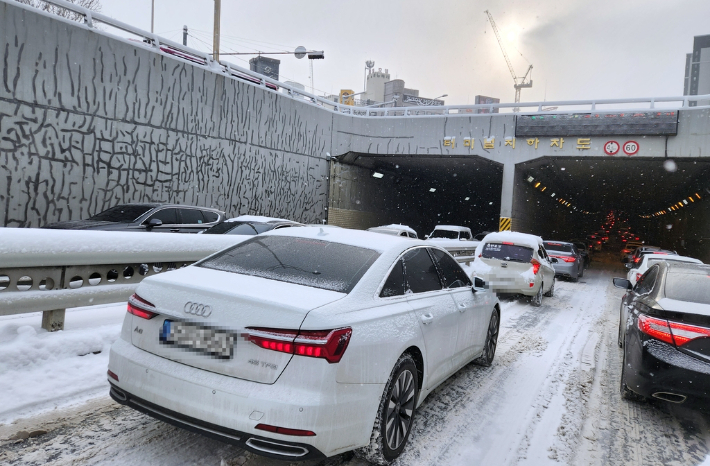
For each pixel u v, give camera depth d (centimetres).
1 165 1407
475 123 2588
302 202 2592
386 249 377
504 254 1129
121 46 1691
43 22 1475
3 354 402
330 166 2739
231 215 2181
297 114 2505
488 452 367
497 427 414
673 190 3772
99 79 1630
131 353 300
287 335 264
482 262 1141
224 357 273
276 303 274
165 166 1873
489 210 5203
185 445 335
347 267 344
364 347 291
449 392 493
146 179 1808
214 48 2227
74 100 1566
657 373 411
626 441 405
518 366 608
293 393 259
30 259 430
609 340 800
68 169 1565
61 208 1555
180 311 289
